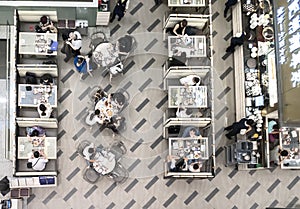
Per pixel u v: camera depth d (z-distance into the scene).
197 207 7.68
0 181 7.24
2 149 7.45
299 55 4.85
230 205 7.72
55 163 7.55
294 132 7.35
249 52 7.64
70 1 7.30
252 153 7.35
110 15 7.88
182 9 7.91
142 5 8.07
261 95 7.47
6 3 7.20
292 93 4.91
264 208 7.77
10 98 7.54
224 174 7.77
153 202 7.62
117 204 7.58
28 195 7.31
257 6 7.70
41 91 7.45
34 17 7.57
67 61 7.80
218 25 8.12
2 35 7.64
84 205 7.55
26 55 7.66
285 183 7.84
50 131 7.61
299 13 4.94
